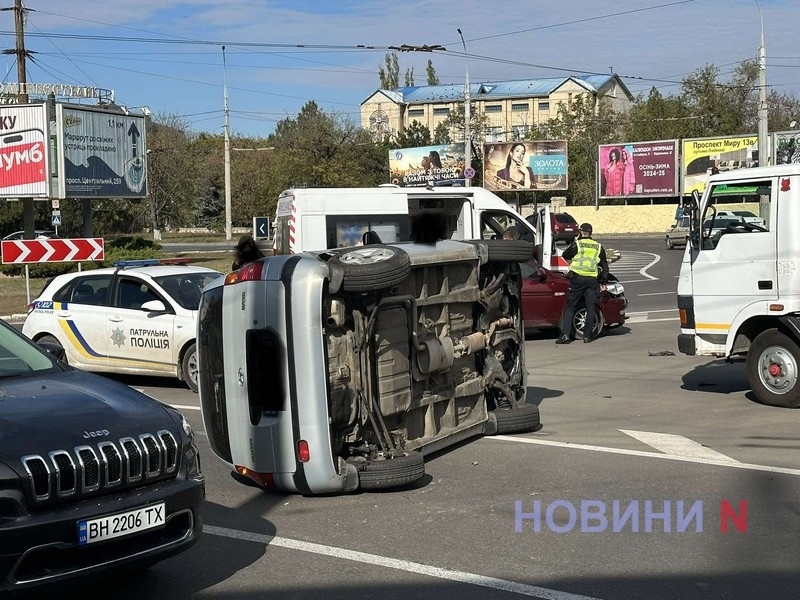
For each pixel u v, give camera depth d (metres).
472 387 8.41
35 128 35.59
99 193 38.03
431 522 6.36
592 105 80.12
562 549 5.75
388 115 116.75
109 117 38.59
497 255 8.36
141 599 5.07
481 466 7.81
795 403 10.06
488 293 8.51
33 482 4.30
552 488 7.12
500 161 62.09
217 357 7.22
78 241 20.92
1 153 36.25
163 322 12.18
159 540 4.83
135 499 4.66
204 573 5.46
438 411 8.08
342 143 55.47
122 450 4.68
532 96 110.56
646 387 11.72
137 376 13.72
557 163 61.12
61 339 13.00
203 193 81.69
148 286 12.55
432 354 7.51
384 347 7.11
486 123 80.38
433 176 62.56
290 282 6.73
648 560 5.53
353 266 6.78
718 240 10.50
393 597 5.00
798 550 5.68
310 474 6.79
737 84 72.31
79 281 13.19
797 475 7.38
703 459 7.93
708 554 5.62
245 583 5.29
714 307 10.56
